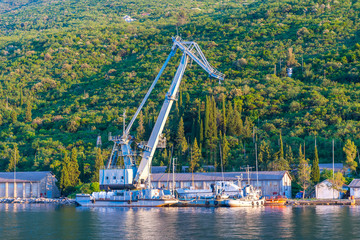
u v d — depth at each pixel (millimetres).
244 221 93250
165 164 170750
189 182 146750
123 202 127875
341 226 85312
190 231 81875
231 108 192125
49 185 173750
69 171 165125
